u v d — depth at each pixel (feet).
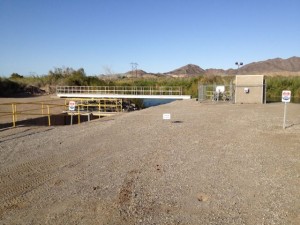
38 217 18.93
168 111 78.79
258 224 17.42
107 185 23.90
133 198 21.27
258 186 23.12
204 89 118.11
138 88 166.91
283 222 17.61
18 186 24.30
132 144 38.04
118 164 29.45
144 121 59.52
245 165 28.32
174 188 22.94
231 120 58.54
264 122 55.42
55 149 36.50
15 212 19.72
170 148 35.29
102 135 44.93
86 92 165.17
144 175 26.00
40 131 50.26
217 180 24.45
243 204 20.04
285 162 29.27
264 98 103.04
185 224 17.62
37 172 27.68
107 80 222.89
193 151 33.73
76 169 28.27
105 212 19.30
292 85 162.81
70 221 18.29
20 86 170.81
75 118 104.01
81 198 21.53
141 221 18.04
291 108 83.20
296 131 45.65
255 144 37.04
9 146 38.42
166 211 19.25
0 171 28.19
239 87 101.76
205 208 19.54
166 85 187.01
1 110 98.73
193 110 80.18
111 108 126.11
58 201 21.18
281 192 21.93
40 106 115.03
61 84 189.67
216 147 35.58
